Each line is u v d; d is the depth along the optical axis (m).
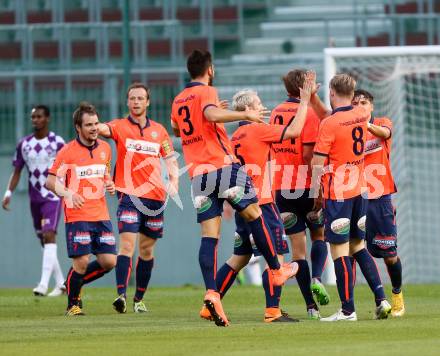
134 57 73.06
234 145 28.94
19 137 64.25
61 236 62.41
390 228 31.02
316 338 23.16
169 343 22.55
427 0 75.31
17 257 64.12
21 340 23.95
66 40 72.81
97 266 35.09
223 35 76.12
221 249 61.22
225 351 20.70
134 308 35.28
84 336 24.75
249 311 34.06
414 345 21.27
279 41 76.44
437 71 55.53
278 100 65.62
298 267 29.84
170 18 76.94
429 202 59.84
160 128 35.38
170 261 62.97
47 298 44.06
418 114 59.53
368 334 23.92
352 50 50.03
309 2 80.81
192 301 40.59
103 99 65.19
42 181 46.31
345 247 28.42
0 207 64.12
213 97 26.50
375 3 78.38
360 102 30.62
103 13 76.75
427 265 59.94
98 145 35.16
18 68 68.62
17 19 77.25
